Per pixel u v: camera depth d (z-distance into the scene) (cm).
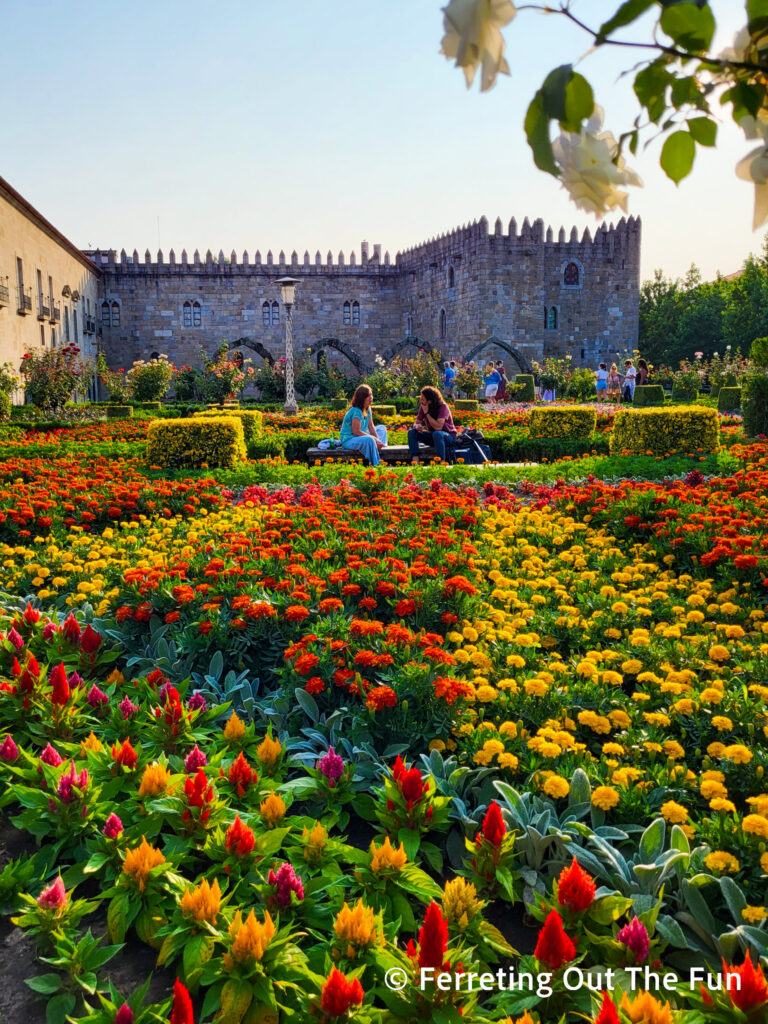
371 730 401
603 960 262
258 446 1516
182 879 279
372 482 962
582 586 619
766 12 108
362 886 290
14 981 266
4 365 2714
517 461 1590
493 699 408
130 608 526
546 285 4972
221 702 453
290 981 244
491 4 95
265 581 539
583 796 331
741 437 1476
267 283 5341
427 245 5125
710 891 280
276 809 321
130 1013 218
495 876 299
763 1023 215
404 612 488
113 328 5253
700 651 468
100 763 361
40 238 3569
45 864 318
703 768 355
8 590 646
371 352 5509
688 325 6862
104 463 1260
